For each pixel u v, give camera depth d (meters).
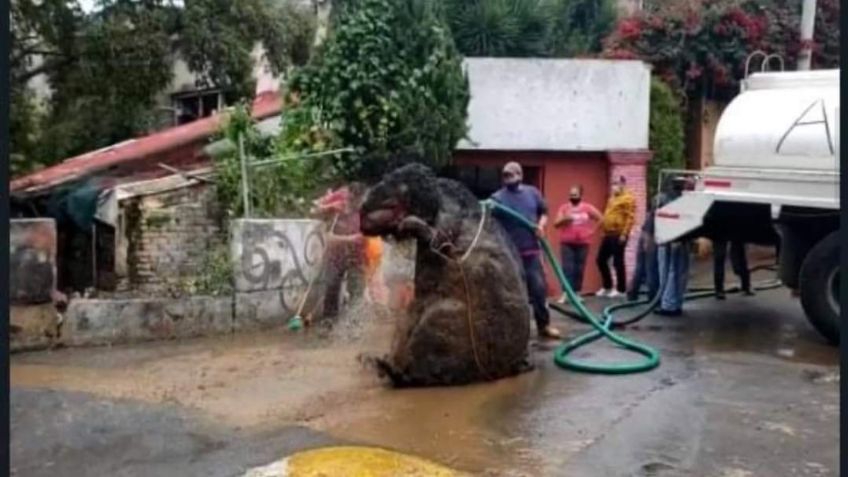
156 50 12.80
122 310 9.39
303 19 14.36
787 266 9.51
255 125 13.13
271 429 6.22
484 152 14.68
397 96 12.73
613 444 5.79
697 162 16.80
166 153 14.72
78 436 6.14
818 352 8.59
